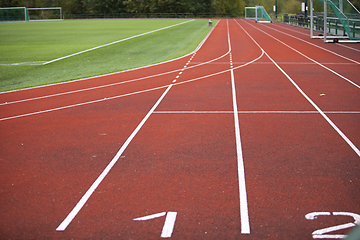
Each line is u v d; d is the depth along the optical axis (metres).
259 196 5.60
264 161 6.93
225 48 26.42
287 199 5.48
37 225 4.96
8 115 10.91
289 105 11.05
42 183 6.27
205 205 5.36
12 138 8.76
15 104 12.27
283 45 27.41
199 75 16.36
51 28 51.69
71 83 15.61
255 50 24.88
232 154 7.31
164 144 7.98
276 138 8.20
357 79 14.68
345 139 8.05
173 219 5.00
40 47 28.61
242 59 20.94
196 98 12.20
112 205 5.43
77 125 9.62
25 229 4.87
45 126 9.64
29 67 20.28
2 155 7.65
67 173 6.65
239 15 101.19
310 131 8.63
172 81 15.19
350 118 9.62
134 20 76.00
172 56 22.84
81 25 58.44
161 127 9.22
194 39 33.12
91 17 96.50
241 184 6.02
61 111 11.11
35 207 5.45
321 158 7.02
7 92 14.27
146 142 8.15
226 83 14.51
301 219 4.93
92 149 7.82
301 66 18.09
